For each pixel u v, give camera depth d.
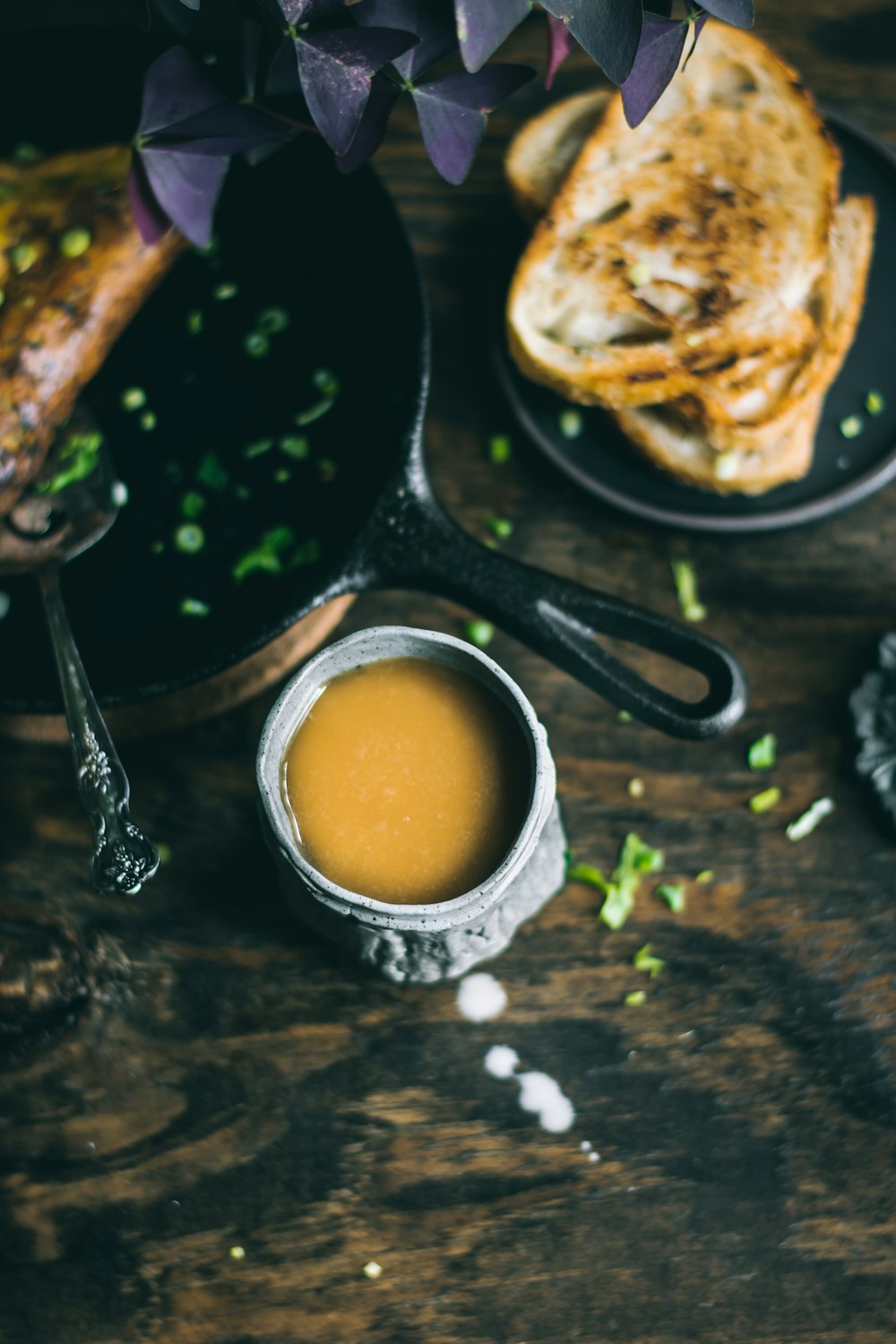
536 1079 0.72
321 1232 0.71
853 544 0.77
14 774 0.75
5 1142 0.72
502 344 0.77
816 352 0.75
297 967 0.73
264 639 0.68
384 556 0.69
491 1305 0.70
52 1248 0.71
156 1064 0.72
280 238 0.77
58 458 0.74
